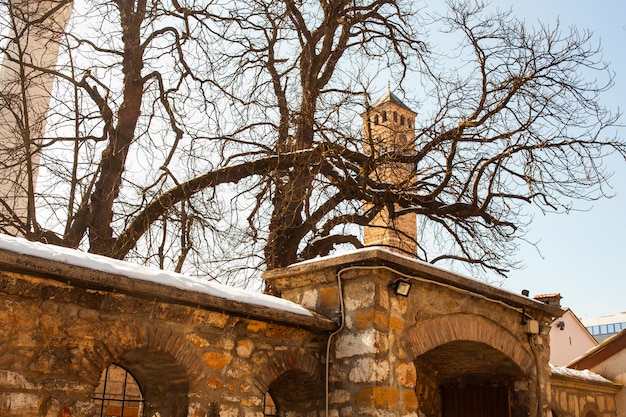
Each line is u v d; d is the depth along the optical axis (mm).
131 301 5766
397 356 7312
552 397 11828
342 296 7602
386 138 13594
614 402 13977
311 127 13461
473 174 12789
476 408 9930
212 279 12289
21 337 5094
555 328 30875
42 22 12125
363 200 13531
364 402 6992
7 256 4844
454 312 8227
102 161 12445
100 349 5555
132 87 13234
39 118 11695
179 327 6191
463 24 13062
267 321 6895
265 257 13297
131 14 13312
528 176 12492
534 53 12758
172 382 6402
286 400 7930
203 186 12625
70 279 5293
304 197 12477
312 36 15586
